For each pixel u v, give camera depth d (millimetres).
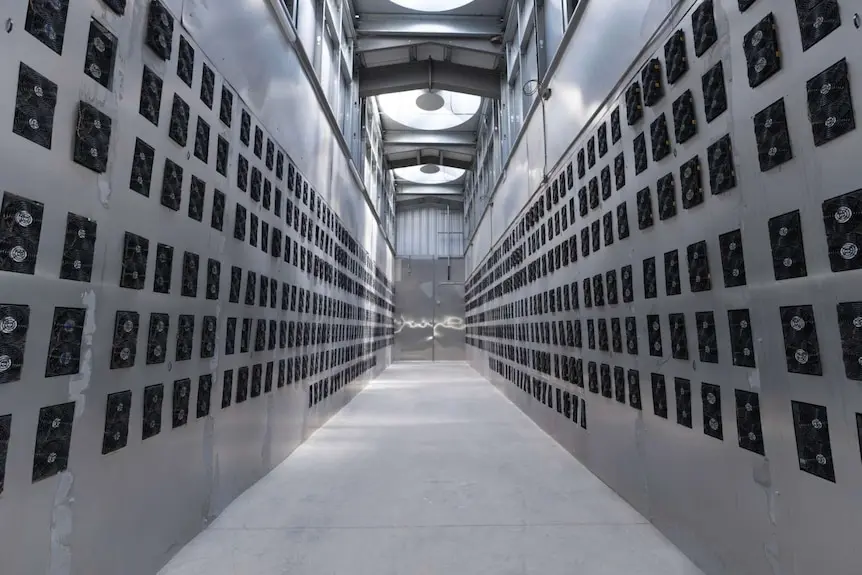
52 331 1456
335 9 6383
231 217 2812
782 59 1609
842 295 1387
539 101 5297
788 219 1589
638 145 2770
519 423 5594
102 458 1691
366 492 3143
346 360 6996
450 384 9570
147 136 1936
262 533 2486
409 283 15820
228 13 2766
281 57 3785
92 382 1640
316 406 5102
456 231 16172
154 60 1981
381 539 2432
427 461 3928
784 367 1616
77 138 1543
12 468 1321
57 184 1470
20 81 1331
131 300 1853
